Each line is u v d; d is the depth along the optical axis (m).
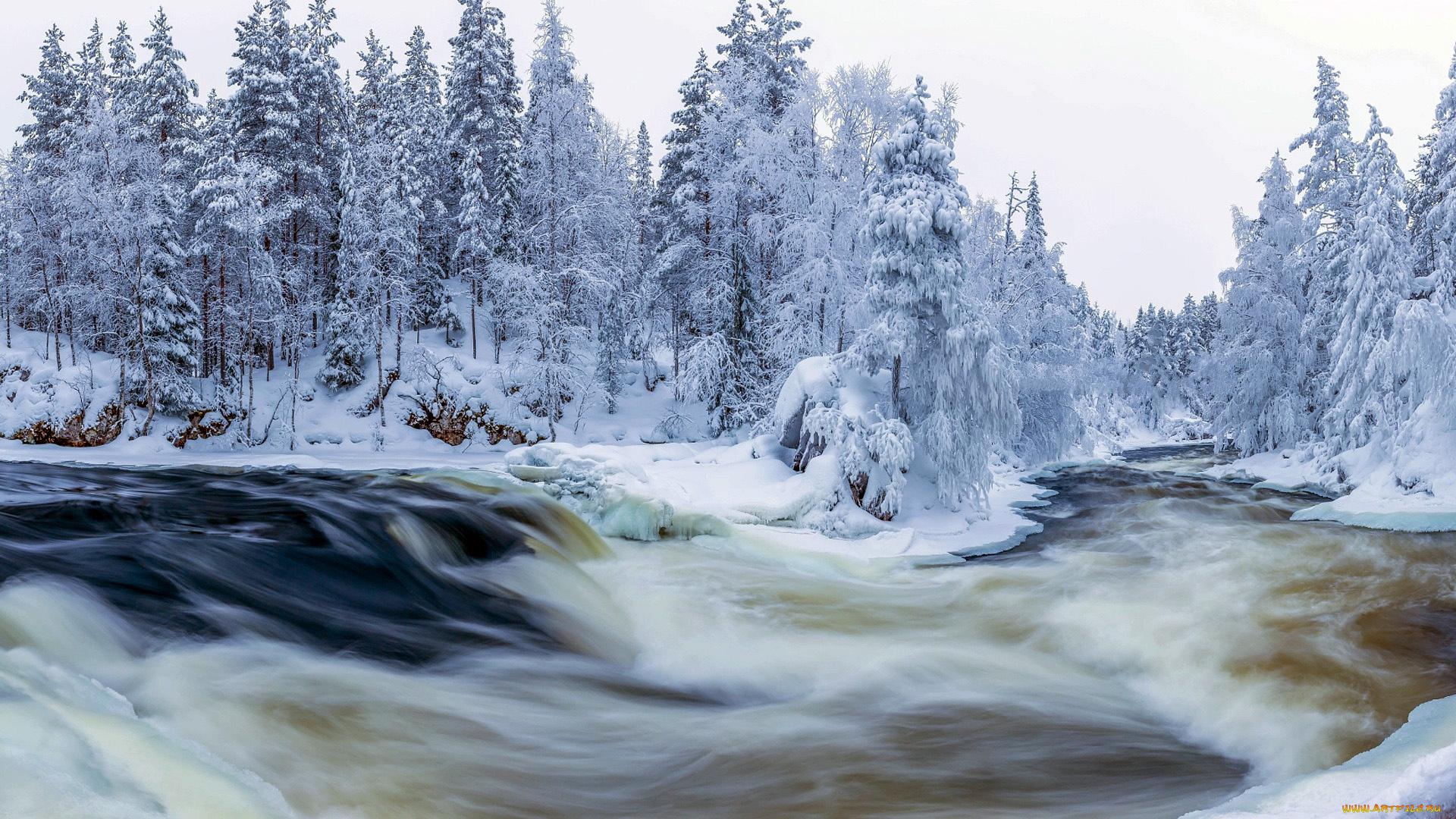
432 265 50.88
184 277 43.03
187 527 11.69
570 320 42.34
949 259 20.72
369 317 45.78
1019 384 31.75
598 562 15.53
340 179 46.84
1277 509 25.16
